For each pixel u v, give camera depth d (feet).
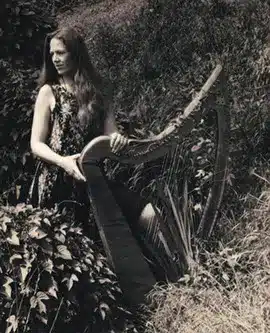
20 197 15.85
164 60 22.25
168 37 23.77
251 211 14.52
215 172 14.35
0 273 11.75
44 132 13.29
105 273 12.79
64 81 13.44
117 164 16.10
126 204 13.79
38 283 11.96
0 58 17.33
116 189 13.83
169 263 13.58
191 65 21.13
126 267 13.06
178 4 25.80
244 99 18.02
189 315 12.53
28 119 16.03
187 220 13.92
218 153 14.38
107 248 12.94
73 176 12.79
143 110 18.17
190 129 13.76
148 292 13.16
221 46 21.39
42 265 11.93
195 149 15.58
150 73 22.00
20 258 11.82
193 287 13.01
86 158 12.54
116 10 34.09
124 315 12.82
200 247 13.91
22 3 17.52
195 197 15.48
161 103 18.65
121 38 26.43
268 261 13.19
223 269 13.42
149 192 15.42
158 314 12.78
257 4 22.35
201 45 21.88
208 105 13.94
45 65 13.52
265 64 19.10
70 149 13.33
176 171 15.25
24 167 16.05
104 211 12.79
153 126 17.39
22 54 17.49
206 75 19.67
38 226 12.10
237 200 15.08
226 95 14.24
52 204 13.50
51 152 13.02
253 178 15.56
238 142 16.51
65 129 13.30
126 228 12.95
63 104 13.28
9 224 12.02
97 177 12.67
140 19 27.02
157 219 13.53
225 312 12.26
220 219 14.73
